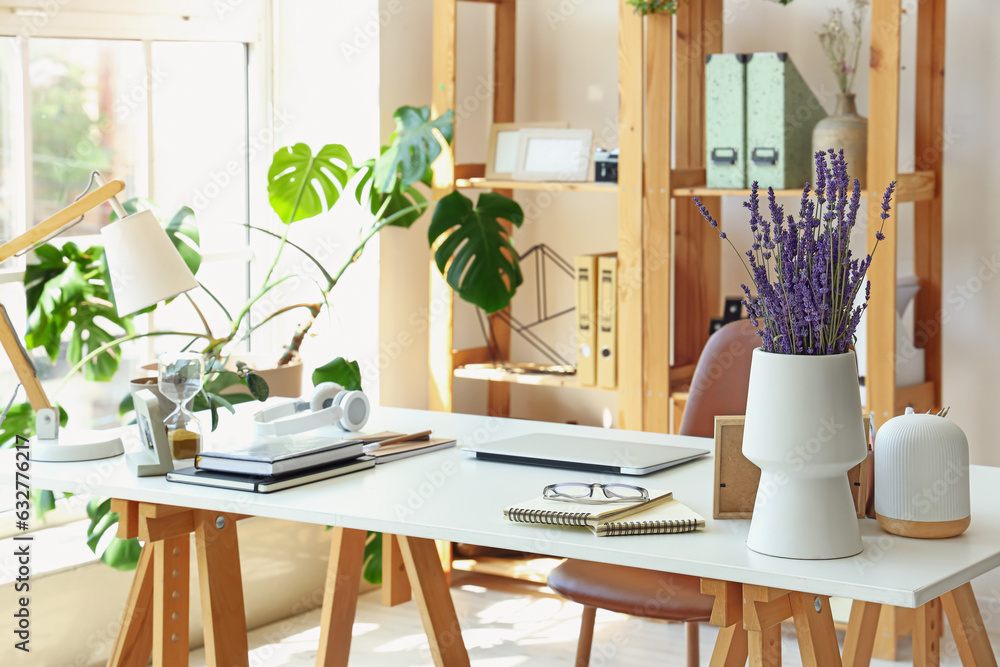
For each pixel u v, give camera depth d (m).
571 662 2.98
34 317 2.86
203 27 3.37
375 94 3.48
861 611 2.00
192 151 3.41
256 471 1.92
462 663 2.29
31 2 2.92
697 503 1.82
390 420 2.49
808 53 3.37
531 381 3.43
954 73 3.17
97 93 3.13
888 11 2.79
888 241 2.84
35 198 3.00
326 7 3.52
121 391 3.24
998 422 3.20
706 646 3.09
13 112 2.93
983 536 1.63
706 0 3.41
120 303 2.19
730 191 3.09
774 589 1.52
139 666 2.22
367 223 3.52
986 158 3.15
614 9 3.71
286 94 3.61
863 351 3.04
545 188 3.34
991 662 2.04
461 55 3.81
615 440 2.25
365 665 2.96
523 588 3.60
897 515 1.62
